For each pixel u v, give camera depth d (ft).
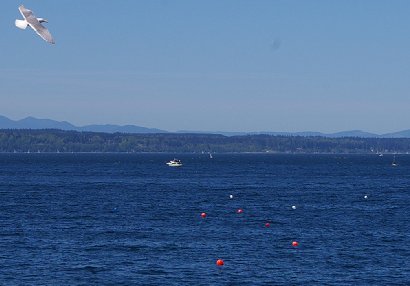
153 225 320.09
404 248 254.68
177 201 457.68
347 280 201.67
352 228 312.91
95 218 348.18
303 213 381.81
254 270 213.66
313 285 195.42
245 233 293.02
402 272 212.64
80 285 193.67
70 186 619.26
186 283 196.13
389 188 613.11
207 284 195.21
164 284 194.80
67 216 356.38
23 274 206.39
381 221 342.44
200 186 632.38
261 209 404.36
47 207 406.21
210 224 325.83
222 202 452.76
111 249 248.52
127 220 339.98
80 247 252.21
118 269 213.87
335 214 376.89
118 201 453.58
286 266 220.02
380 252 245.86
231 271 212.02
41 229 301.43
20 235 281.54
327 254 241.55
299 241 270.46
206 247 253.85
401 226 321.11
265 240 272.31
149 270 212.43
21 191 546.26
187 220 342.64
